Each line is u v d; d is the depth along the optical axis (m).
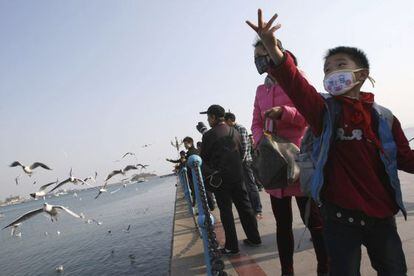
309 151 2.21
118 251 11.73
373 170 1.89
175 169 10.63
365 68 1.97
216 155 4.51
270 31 1.84
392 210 1.88
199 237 5.83
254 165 3.21
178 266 4.42
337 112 1.92
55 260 12.61
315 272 3.36
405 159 1.99
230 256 4.40
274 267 3.76
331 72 1.96
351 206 1.82
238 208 4.70
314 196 1.95
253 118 3.44
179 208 10.48
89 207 41.00
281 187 3.03
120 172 7.26
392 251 1.84
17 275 11.61
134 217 20.80
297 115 2.89
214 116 4.80
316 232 3.10
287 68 1.87
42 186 5.73
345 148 1.91
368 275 3.07
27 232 24.59
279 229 3.22
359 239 1.84
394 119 2.01
